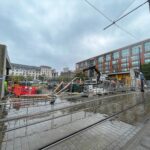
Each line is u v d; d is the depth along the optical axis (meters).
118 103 11.93
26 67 111.62
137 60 64.25
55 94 12.24
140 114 8.50
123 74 30.86
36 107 9.40
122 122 6.91
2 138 4.75
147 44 61.44
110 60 78.06
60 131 5.46
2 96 11.95
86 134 5.30
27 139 4.71
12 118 5.80
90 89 18.02
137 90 26.20
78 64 106.25
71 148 4.25
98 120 6.96
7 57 14.84
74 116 7.60
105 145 4.51
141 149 4.33
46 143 4.47
